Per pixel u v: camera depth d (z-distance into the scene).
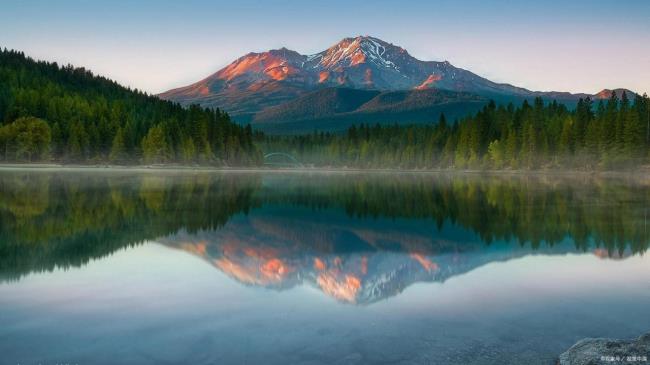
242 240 20.94
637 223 27.08
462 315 10.65
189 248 18.70
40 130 132.62
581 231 24.17
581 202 39.81
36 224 24.34
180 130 156.75
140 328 9.59
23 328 9.51
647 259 17.28
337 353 8.45
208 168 156.75
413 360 8.18
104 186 54.81
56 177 75.12
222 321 10.07
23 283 13.00
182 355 8.30
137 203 35.72
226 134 168.50
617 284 13.55
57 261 15.90
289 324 9.94
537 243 20.80
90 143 142.75
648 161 114.81
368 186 66.25
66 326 9.66
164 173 106.75
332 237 22.27
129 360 8.08
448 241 21.23
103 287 12.69
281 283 13.49
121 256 16.89
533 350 8.65
